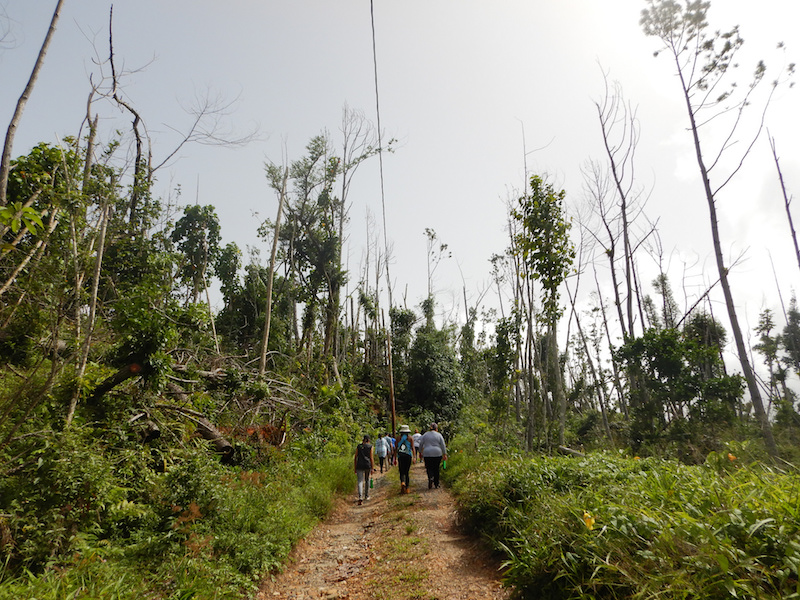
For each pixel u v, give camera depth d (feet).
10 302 20.99
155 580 15.55
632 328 59.21
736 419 42.39
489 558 18.26
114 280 39.65
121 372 27.50
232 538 19.38
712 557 9.40
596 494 15.11
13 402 18.35
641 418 46.32
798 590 8.04
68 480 17.21
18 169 27.89
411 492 36.27
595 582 11.20
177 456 28.60
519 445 45.70
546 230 38.86
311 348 90.48
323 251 96.58
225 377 41.88
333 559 21.95
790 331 101.24
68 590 12.85
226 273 90.53
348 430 65.05
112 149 28.66
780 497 11.32
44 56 25.84
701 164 46.39
